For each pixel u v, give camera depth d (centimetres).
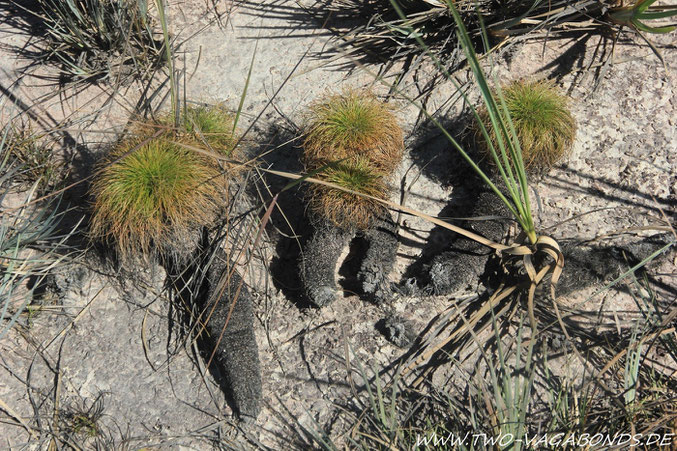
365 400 176
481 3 192
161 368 179
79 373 179
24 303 178
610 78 194
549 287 180
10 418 177
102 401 177
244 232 184
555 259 177
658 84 193
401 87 194
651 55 195
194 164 179
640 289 181
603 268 180
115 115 194
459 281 180
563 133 183
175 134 180
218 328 178
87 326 182
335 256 181
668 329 175
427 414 174
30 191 186
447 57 195
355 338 180
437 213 187
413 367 178
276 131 192
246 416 175
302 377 178
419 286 182
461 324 180
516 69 195
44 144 192
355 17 200
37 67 199
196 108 188
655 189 187
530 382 169
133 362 180
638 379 175
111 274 184
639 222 185
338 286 183
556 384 176
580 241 184
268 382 178
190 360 179
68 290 183
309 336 180
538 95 183
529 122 182
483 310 179
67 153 192
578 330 179
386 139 182
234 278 180
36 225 183
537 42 196
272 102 195
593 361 177
